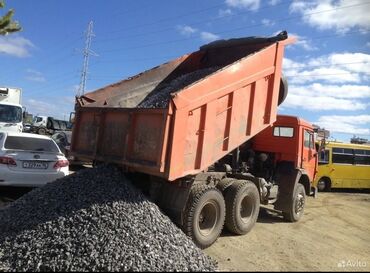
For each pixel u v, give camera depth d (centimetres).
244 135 849
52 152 1052
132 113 728
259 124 889
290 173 1082
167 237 637
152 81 966
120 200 688
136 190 732
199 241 749
